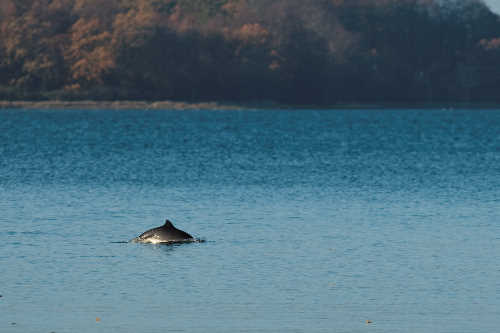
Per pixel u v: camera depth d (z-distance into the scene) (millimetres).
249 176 186750
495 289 78500
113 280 81562
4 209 129000
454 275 83938
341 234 107125
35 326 67250
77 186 163500
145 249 96812
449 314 70750
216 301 74375
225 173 194125
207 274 84250
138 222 117250
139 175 187875
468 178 183750
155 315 70312
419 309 72125
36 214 124000
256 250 96375
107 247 97938
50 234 106375
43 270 85500
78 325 67625
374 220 119000
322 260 90875
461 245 99500
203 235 106375
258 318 69688
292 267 87375
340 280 82000
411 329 67062
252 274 84312
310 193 152750
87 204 136000
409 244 100062
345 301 74562
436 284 80375
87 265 88062
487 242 101438
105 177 182625
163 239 101000
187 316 70062
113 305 73000
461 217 121938
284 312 71250
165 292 77312
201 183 170625
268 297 75750
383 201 141000
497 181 176250
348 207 133125
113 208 131625
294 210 129500
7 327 66938
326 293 77062
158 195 149125
